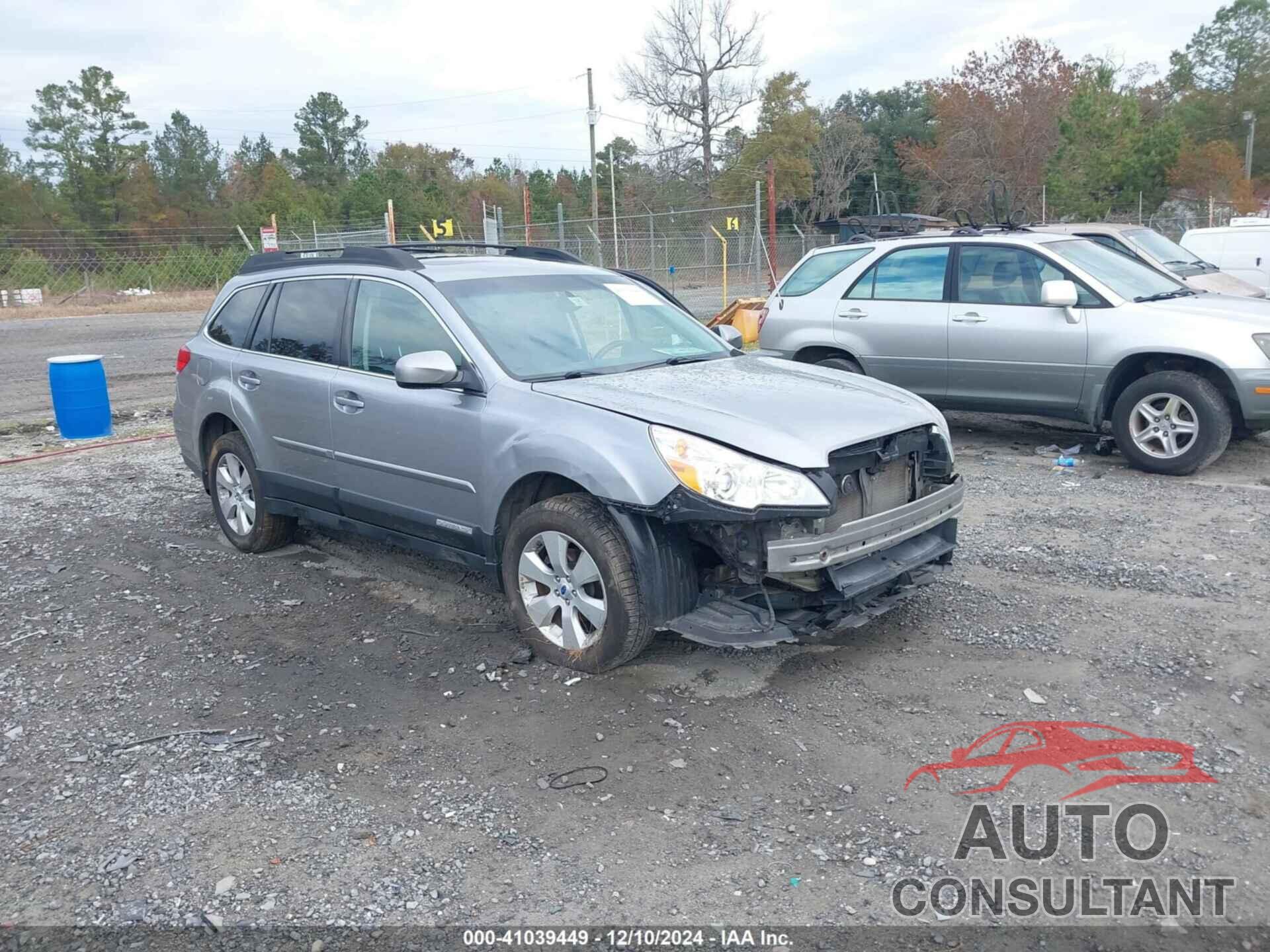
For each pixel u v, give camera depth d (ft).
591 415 14.29
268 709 14.12
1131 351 25.25
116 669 15.56
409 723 13.57
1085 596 17.40
